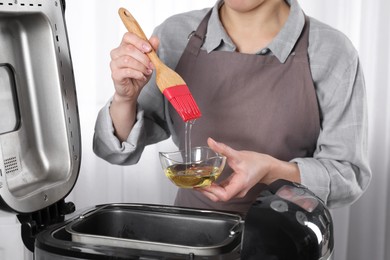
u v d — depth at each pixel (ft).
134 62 4.06
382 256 8.18
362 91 4.65
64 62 3.97
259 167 4.02
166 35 4.93
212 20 4.70
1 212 3.57
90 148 8.19
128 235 3.91
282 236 3.04
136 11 7.91
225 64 4.64
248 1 4.36
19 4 3.64
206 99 4.72
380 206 8.11
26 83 3.92
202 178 3.67
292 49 4.58
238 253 3.18
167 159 3.73
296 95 4.55
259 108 4.60
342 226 8.07
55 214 3.90
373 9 7.72
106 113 4.53
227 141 4.70
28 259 4.57
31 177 3.89
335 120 4.58
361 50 7.80
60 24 3.94
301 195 3.36
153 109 4.95
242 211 4.70
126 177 8.25
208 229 3.75
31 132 3.96
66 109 3.98
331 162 4.52
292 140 4.62
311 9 7.72
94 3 7.91
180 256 3.11
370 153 8.02
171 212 3.85
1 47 3.76
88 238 3.33
